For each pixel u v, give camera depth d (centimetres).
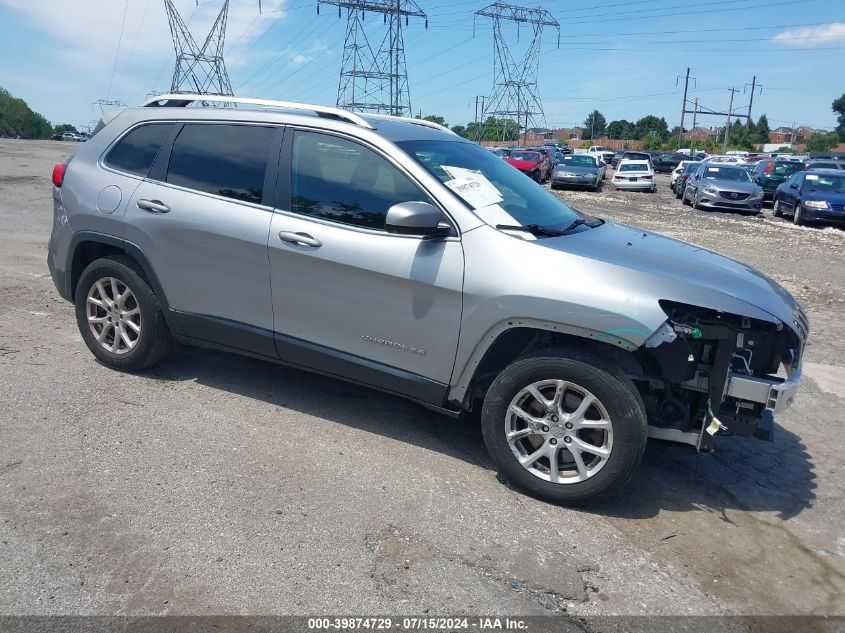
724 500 388
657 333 339
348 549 313
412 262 380
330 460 392
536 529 341
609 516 361
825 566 331
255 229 420
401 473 384
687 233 1582
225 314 442
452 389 388
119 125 488
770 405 350
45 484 347
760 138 12588
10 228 1046
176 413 437
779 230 1748
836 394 568
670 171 5356
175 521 324
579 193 2792
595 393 348
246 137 440
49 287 714
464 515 347
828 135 10631
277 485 362
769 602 301
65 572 286
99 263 477
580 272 353
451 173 406
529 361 360
